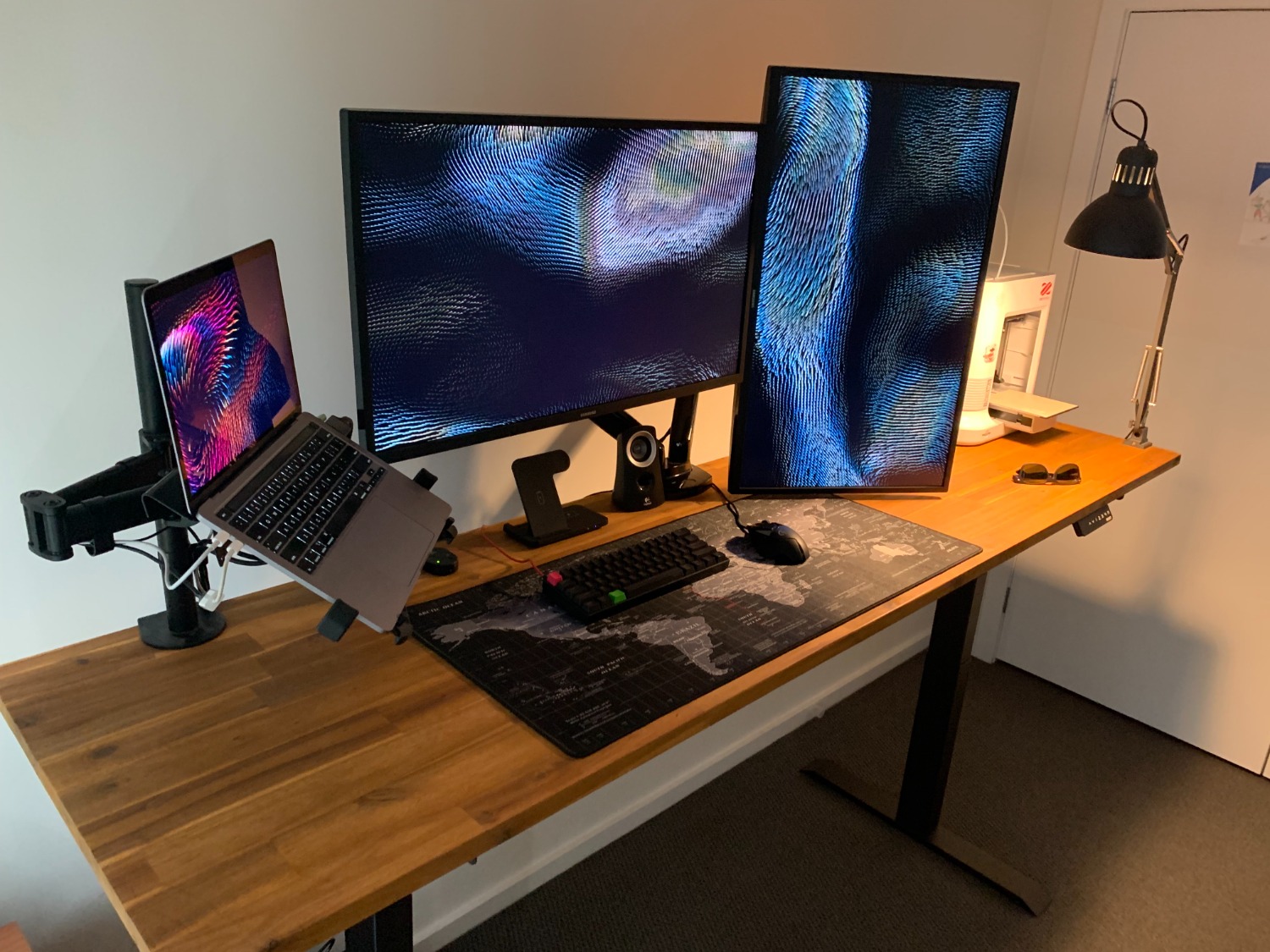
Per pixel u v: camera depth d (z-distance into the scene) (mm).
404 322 1198
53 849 1357
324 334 1422
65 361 1208
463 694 1101
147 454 1093
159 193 1219
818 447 1709
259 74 1252
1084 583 2762
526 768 981
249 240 1308
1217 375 2422
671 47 1692
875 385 1690
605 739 1026
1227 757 2584
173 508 1026
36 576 1255
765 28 1828
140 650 1161
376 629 1104
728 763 2420
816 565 1469
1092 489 1829
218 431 1010
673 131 1380
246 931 774
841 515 1671
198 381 962
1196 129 2348
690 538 1471
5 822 1307
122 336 1242
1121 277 2535
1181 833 2293
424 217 1169
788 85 1484
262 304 1136
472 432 1322
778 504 1702
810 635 1260
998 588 2939
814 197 1554
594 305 1391
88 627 1315
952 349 1701
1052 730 2682
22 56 1085
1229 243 2342
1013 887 2047
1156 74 2385
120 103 1160
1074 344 2670
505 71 1488
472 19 1427
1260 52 2215
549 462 1491
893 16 2076
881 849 2184
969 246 1650
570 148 1276
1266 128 2236
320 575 1061
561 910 1979
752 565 1453
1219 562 2500
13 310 1154
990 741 2617
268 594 1296
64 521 981
